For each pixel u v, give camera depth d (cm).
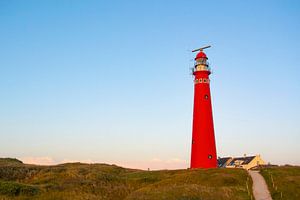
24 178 5141
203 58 6769
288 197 3712
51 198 3522
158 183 4628
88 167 6700
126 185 4609
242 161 9588
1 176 5056
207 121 6431
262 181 4628
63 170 5688
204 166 6219
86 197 3597
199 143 6328
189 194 3559
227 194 3744
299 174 4850
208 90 6650
